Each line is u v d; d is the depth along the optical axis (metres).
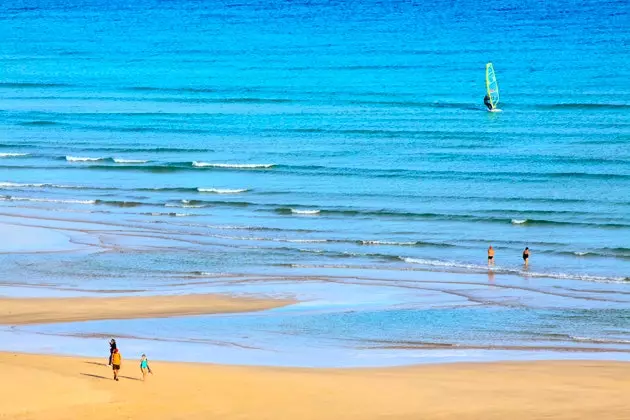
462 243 150.00
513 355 98.88
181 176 198.25
